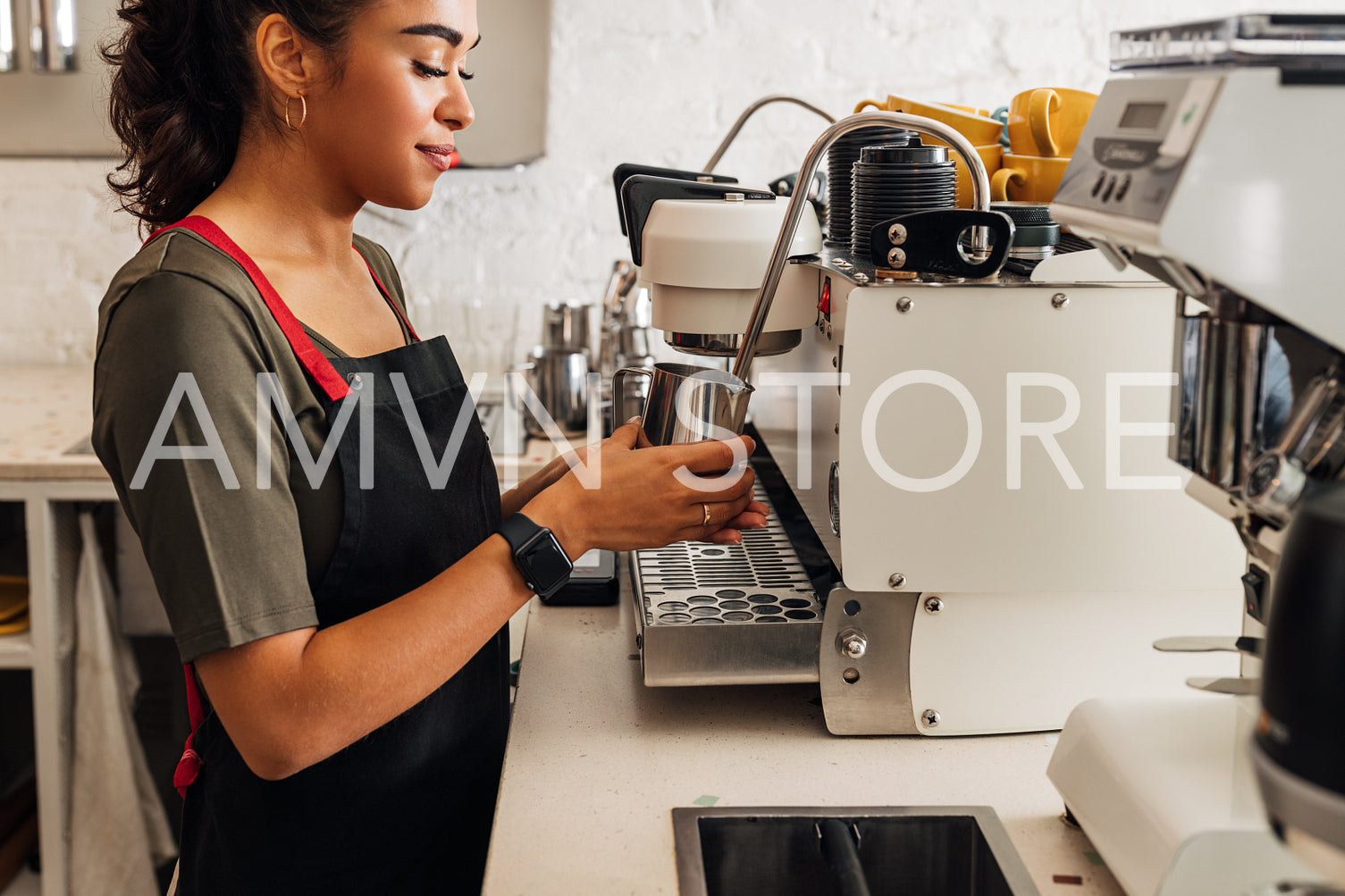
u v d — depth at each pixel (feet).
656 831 2.61
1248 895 1.77
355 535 2.80
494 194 8.19
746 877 2.66
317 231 2.98
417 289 8.30
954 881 2.65
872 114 2.97
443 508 3.02
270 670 2.41
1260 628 2.36
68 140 7.88
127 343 2.44
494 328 7.41
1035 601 3.09
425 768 3.05
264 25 2.63
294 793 2.90
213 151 2.90
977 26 7.97
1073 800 2.53
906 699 3.11
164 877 7.18
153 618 8.04
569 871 2.44
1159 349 2.91
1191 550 3.01
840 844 2.39
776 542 3.95
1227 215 1.79
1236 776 2.26
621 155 8.16
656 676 3.13
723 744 3.07
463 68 2.88
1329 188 1.79
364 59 2.66
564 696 3.38
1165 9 7.88
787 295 3.45
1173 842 2.09
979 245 3.15
